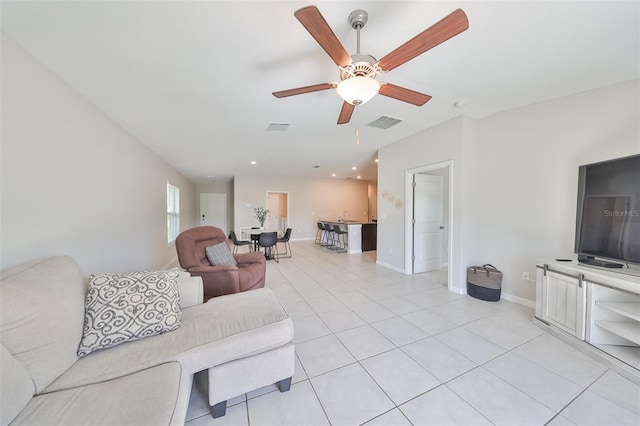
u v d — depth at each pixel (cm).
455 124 316
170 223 588
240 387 134
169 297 149
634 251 174
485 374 164
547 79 217
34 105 168
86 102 233
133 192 344
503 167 297
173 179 598
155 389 99
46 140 179
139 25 148
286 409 137
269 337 141
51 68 183
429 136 356
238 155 516
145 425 83
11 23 140
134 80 209
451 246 329
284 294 322
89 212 235
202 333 137
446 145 329
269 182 830
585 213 206
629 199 177
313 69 200
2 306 93
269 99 253
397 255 439
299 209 870
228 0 132
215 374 128
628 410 134
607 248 190
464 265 320
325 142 423
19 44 156
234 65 193
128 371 110
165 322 139
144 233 387
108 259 271
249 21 147
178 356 121
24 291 103
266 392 150
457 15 107
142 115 280
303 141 415
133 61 183
